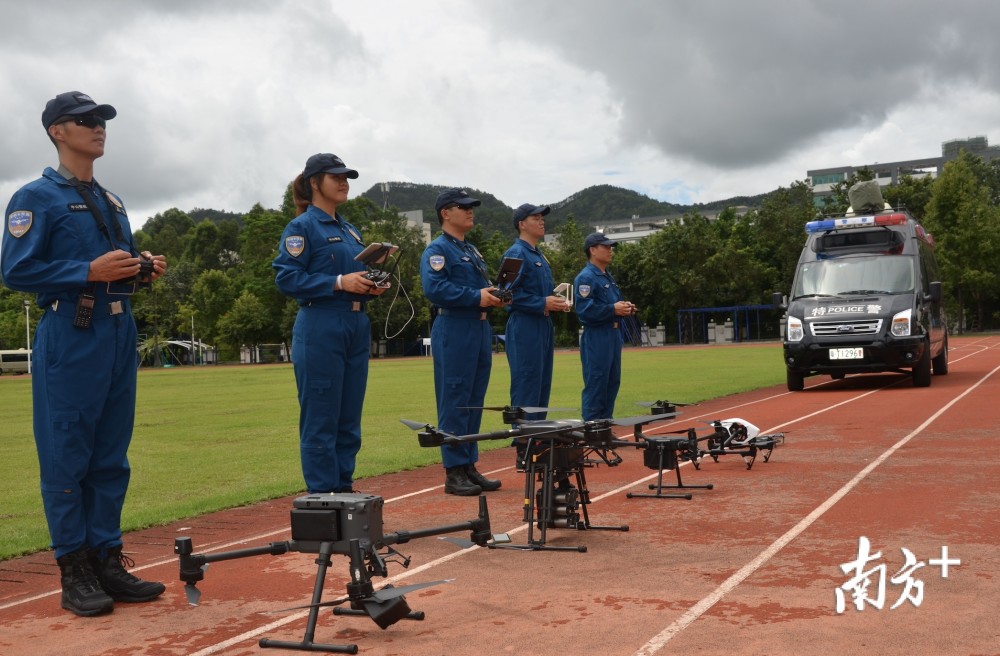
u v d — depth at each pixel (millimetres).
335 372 6789
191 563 3898
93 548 5117
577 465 6242
